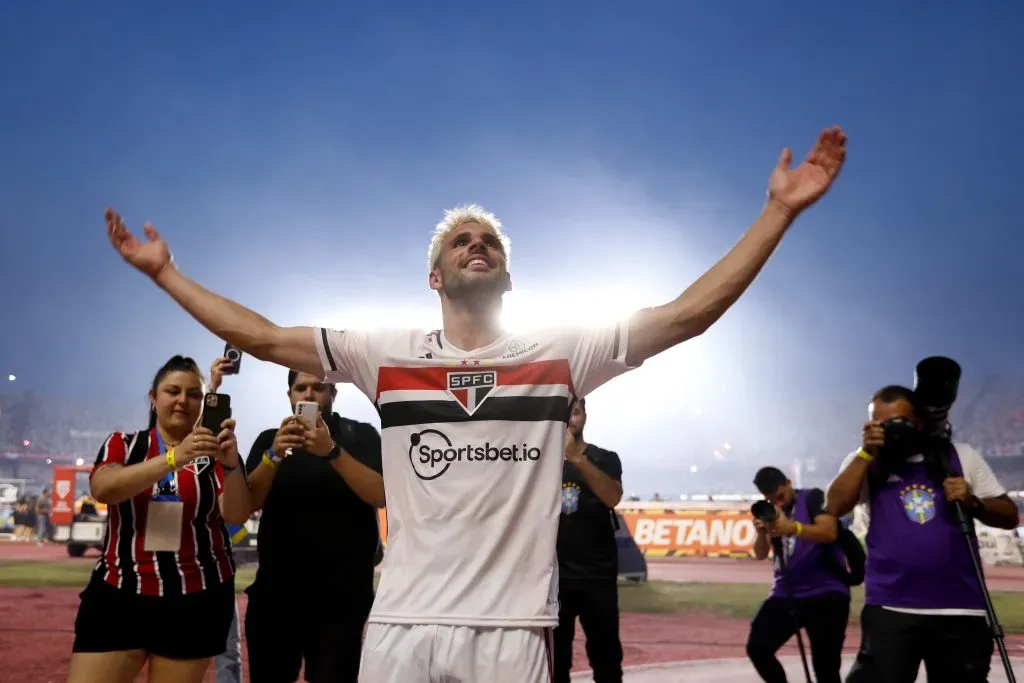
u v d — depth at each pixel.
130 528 3.83
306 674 4.47
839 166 2.66
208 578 3.92
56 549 26.38
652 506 27.52
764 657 6.23
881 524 4.44
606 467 6.10
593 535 5.87
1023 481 53.62
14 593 13.53
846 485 4.50
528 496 2.69
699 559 26.58
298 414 4.23
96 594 3.81
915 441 4.39
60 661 8.09
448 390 2.73
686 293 2.73
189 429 4.17
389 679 2.60
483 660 2.60
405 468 2.74
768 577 19.44
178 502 3.85
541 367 2.72
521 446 2.70
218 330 2.80
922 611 4.26
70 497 28.00
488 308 2.93
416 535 2.69
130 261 2.81
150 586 3.79
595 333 2.77
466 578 2.63
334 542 4.51
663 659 9.06
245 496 4.05
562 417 2.73
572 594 5.82
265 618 4.52
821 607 6.06
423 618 2.61
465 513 2.66
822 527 5.95
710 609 13.34
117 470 3.81
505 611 2.62
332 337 2.83
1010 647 9.80
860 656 4.46
